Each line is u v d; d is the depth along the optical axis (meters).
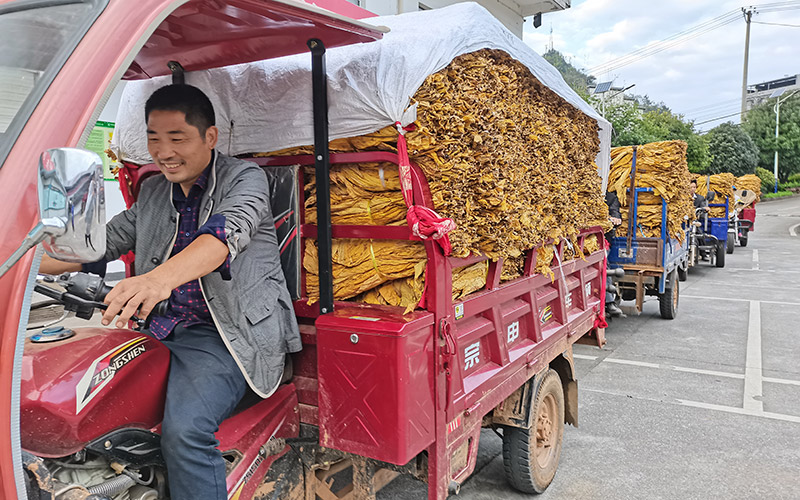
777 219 34.09
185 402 1.75
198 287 2.04
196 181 2.07
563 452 4.27
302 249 2.32
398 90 1.98
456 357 2.36
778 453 4.24
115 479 1.60
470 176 2.29
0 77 1.23
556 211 3.39
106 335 1.76
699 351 7.12
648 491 3.68
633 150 8.20
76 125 1.18
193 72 2.46
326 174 2.17
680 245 9.78
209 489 1.70
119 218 2.35
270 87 2.30
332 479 2.44
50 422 1.48
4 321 1.08
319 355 2.07
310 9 1.75
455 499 3.56
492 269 2.72
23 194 1.11
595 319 4.65
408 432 1.96
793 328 8.21
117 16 1.29
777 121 53.72
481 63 2.33
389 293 2.25
